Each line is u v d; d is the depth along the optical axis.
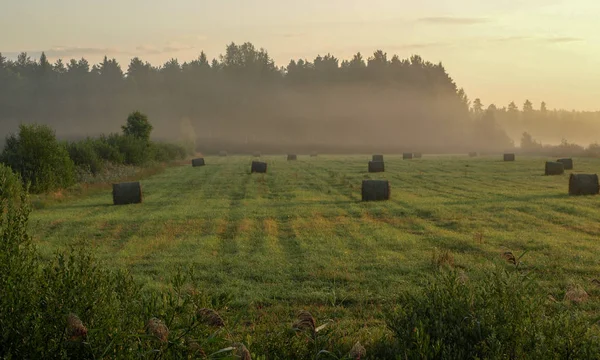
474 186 35.84
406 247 15.72
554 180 39.34
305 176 45.81
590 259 13.63
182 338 5.44
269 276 12.27
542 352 5.57
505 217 21.48
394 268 12.84
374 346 7.14
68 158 33.44
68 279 5.37
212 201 29.27
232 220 21.69
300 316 6.41
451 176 44.47
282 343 6.82
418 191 33.00
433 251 13.95
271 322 8.81
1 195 6.10
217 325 5.37
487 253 14.52
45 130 32.00
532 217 21.42
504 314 6.13
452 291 6.94
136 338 5.25
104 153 46.97
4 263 5.37
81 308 5.24
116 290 6.35
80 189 33.47
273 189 35.38
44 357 4.99
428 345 6.13
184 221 21.44
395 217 22.05
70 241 17.12
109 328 5.23
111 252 15.50
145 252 15.40
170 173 51.84
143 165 52.44
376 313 9.31
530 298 6.47
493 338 5.81
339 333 7.89
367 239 17.03
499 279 6.71
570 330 5.87
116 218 22.34
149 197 31.72
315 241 16.83
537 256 14.04
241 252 15.17
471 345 6.14
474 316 6.35
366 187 28.30
